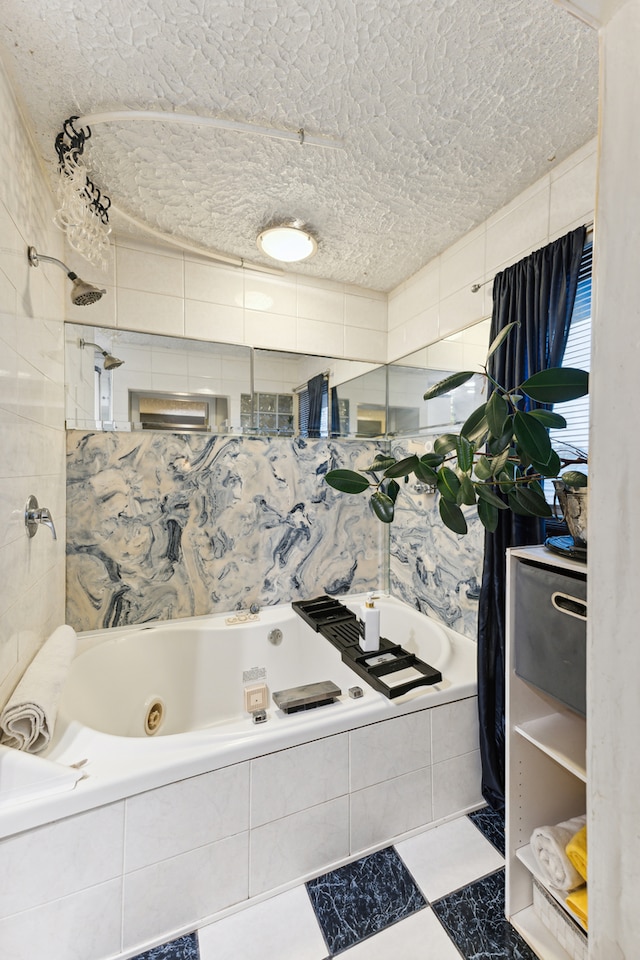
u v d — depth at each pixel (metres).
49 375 1.57
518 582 1.21
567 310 1.40
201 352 2.11
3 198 1.12
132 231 1.92
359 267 2.23
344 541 2.52
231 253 2.10
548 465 1.18
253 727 1.29
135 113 1.24
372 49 1.08
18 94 1.20
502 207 1.74
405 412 2.39
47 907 1.02
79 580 1.92
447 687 1.55
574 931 1.07
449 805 1.54
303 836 1.30
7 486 1.15
